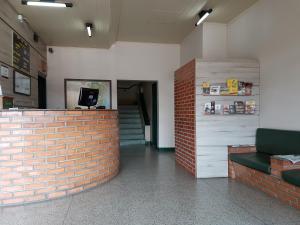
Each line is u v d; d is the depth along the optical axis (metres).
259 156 4.10
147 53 7.61
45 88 7.02
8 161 3.09
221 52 6.10
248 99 4.65
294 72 3.85
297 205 3.04
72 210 3.02
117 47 7.45
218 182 4.23
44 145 3.28
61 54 7.17
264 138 4.36
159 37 7.14
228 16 5.64
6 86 4.26
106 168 4.23
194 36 6.54
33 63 5.77
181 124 5.46
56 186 3.39
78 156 3.64
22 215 2.87
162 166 5.47
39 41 6.31
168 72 7.71
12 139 3.09
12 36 4.51
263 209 3.05
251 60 4.66
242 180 4.25
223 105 4.58
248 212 2.96
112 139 4.46
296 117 3.81
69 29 5.71
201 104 4.54
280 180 3.32
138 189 3.83
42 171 3.27
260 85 4.67
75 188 3.60
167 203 3.25
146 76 7.61
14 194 3.13
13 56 4.55
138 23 6.05
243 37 5.34
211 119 4.56
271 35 4.39
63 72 7.16
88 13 4.80
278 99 4.20
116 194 3.60
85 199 3.38
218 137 4.57
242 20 5.39
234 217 2.83
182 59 7.51
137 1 4.85
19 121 3.12
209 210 3.02
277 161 3.34
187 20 5.86
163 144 7.70
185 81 5.14
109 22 5.29
